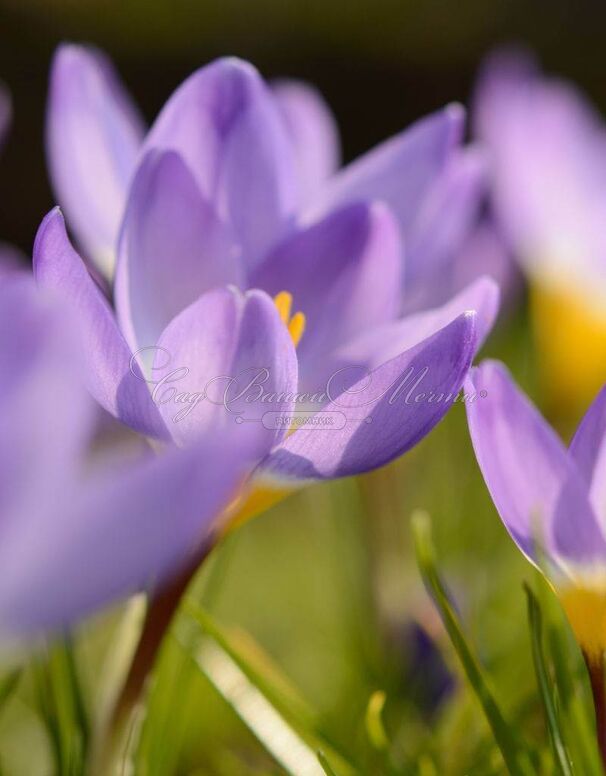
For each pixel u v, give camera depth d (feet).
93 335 1.22
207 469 1.07
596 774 1.36
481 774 1.46
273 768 1.62
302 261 1.36
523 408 1.27
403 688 1.67
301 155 1.58
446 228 1.53
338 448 1.24
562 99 2.13
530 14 8.01
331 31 7.87
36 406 1.06
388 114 7.84
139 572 1.08
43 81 7.24
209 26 7.75
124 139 1.47
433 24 7.95
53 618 1.08
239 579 2.72
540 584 1.36
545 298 2.02
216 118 1.39
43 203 6.84
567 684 1.36
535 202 2.06
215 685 1.45
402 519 2.05
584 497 1.26
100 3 7.59
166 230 1.32
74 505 1.07
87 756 1.37
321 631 2.23
